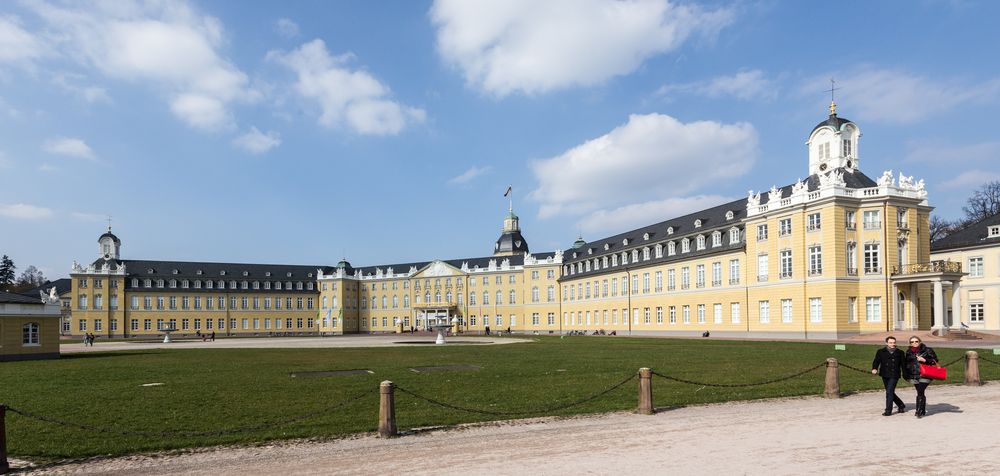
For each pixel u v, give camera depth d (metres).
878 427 15.63
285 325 144.12
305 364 35.34
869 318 60.97
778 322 67.06
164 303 134.38
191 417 17.58
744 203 79.62
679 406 19.09
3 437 12.98
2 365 40.47
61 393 23.17
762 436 14.66
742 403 19.58
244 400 20.66
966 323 71.44
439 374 28.44
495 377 26.86
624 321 99.12
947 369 28.28
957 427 15.52
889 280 60.41
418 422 16.67
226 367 33.97
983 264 70.25
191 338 110.62
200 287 137.62
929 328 61.41
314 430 15.71
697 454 12.98
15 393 23.50
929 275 57.22
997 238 68.75
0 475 12.31
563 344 58.84
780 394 21.11
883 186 61.44
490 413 17.58
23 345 48.22
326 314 145.62
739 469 11.78
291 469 12.31
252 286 142.25
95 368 35.28
